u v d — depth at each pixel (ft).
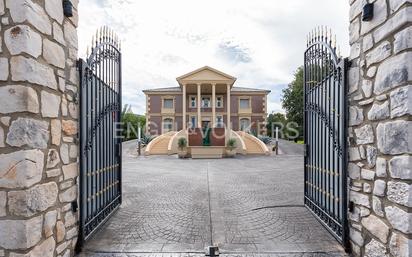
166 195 17.93
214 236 10.76
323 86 11.94
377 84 7.75
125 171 30.73
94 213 11.10
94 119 11.28
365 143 8.43
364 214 8.46
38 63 7.00
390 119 7.13
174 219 12.84
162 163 41.37
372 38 8.02
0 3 6.51
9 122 6.47
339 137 10.17
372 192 8.02
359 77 8.84
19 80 6.45
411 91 6.39
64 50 8.65
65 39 8.74
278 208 14.65
